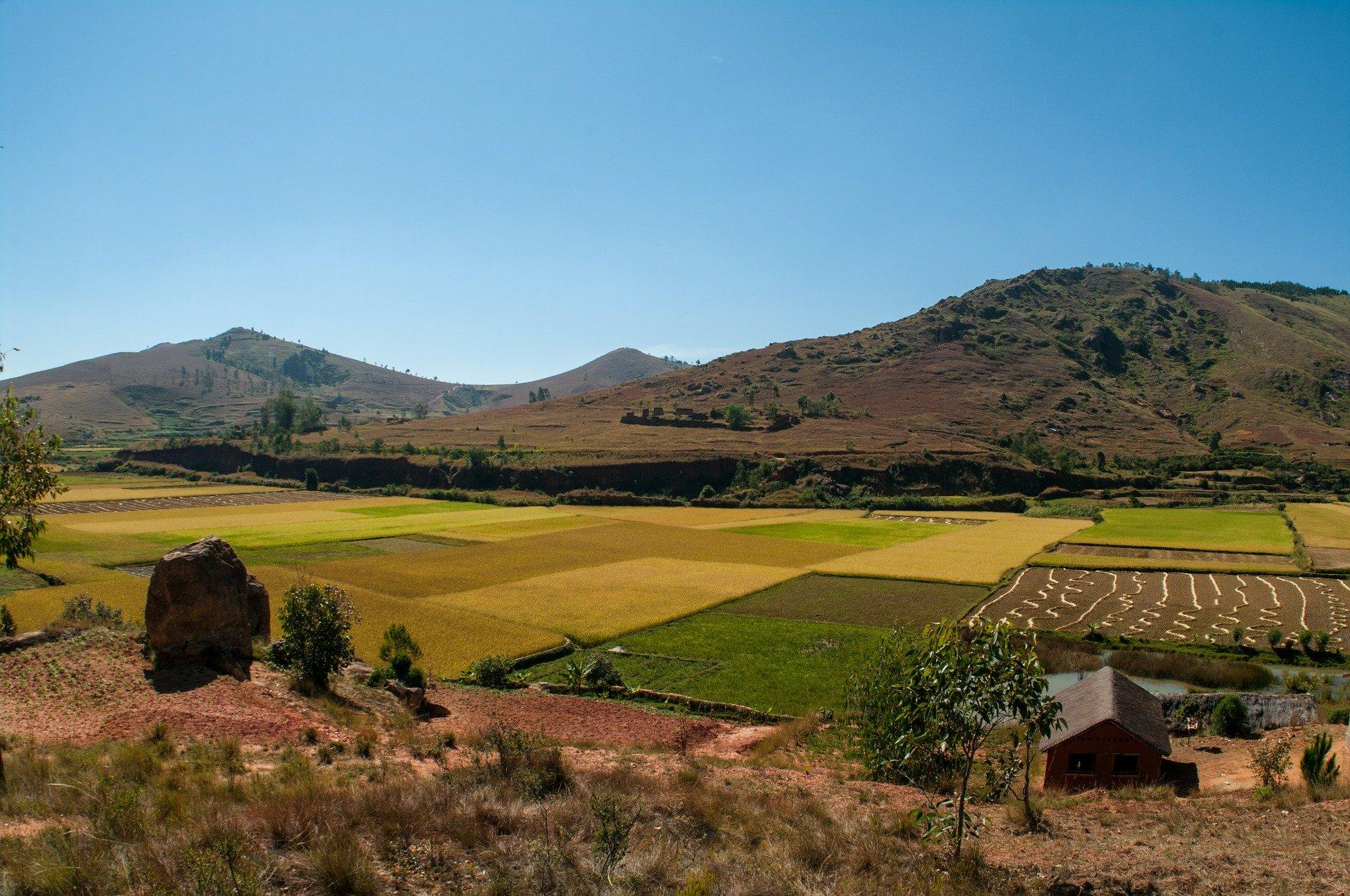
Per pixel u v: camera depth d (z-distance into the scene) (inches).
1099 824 808.9
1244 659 2188.7
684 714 1660.9
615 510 5733.3
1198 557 3814.0
